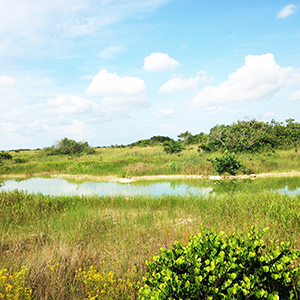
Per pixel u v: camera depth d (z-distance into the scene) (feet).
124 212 26.40
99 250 15.74
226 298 7.73
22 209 26.81
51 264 13.12
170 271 8.54
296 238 16.98
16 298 9.97
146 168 66.18
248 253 8.90
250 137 90.07
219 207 25.85
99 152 127.85
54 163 80.89
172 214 25.21
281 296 8.51
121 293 11.10
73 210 27.14
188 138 127.95
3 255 15.20
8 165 81.46
